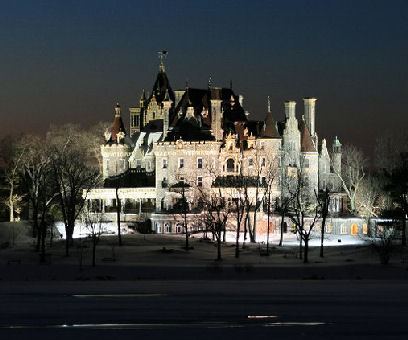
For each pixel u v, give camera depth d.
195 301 112.88
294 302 111.44
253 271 160.00
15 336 87.38
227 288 129.88
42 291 126.25
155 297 117.38
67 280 146.00
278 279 147.00
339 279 146.50
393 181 194.12
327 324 93.88
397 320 96.25
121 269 165.12
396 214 195.50
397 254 187.75
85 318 98.31
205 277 150.75
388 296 118.06
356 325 93.06
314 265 173.25
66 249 194.50
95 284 137.75
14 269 163.88
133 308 106.25
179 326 92.81
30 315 100.75
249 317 98.56
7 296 119.69
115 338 86.19
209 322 95.38
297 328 91.44
